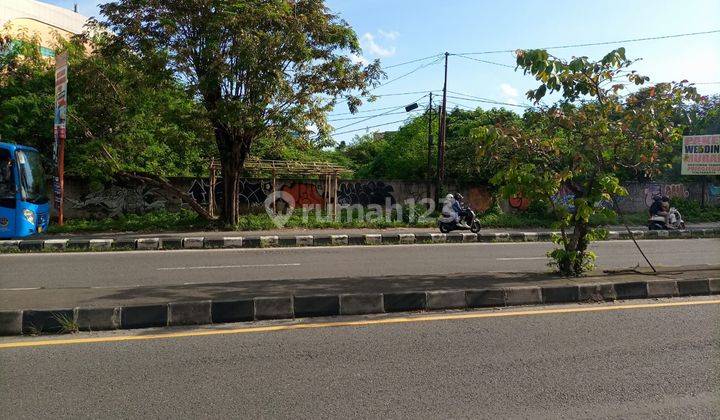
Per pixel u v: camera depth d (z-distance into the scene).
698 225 21.61
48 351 4.84
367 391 4.02
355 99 16.12
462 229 16.56
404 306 6.45
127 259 11.27
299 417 3.58
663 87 7.65
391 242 15.47
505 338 5.32
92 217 18.64
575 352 4.93
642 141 7.56
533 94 7.80
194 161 21.23
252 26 14.21
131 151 18.16
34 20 26.73
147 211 19.20
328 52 15.52
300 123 16.05
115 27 14.76
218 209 19.91
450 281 7.52
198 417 3.57
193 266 10.24
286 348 4.98
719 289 7.56
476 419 3.59
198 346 5.02
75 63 16.52
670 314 6.29
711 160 14.41
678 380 4.31
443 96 21.72
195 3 13.98
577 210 7.59
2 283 8.38
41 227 14.37
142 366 4.49
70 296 6.31
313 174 20.91
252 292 6.64
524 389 4.09
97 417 3.56
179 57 14.26
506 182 8.02
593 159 7.73
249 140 16.77
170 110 15.56
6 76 17.38
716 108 21.64
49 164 17.64
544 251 13.22
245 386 4.09
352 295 6.33
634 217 22.38
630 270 8.44
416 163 24.55
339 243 14.96
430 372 4.41
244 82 14.80
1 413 3.60
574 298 6.98
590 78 7.64
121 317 5.59
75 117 16.66
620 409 3.79
